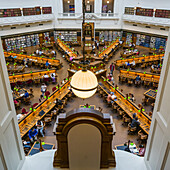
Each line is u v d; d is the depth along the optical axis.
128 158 3.11
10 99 2.72
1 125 2.35
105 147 2.63
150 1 20.28
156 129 2.72
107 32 25.42
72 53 19.48
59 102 10.84
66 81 13.29
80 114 2.41
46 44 22.53
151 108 11.69
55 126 2.54
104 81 13.67
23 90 12.42
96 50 22.45
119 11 23.58
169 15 19.17
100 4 23.44
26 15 21.19
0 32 19.64
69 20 24.30
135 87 14.17
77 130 2.46
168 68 2.37
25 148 7.99
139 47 23.42
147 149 3.04
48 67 16.52
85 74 3.85
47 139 9.18
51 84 14.61
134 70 16.05
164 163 2.41
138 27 22.66
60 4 23.48
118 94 11.90
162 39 21.56
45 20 22.84
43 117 10.05
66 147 2.64
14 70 15.48
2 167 2.36
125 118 9.88
